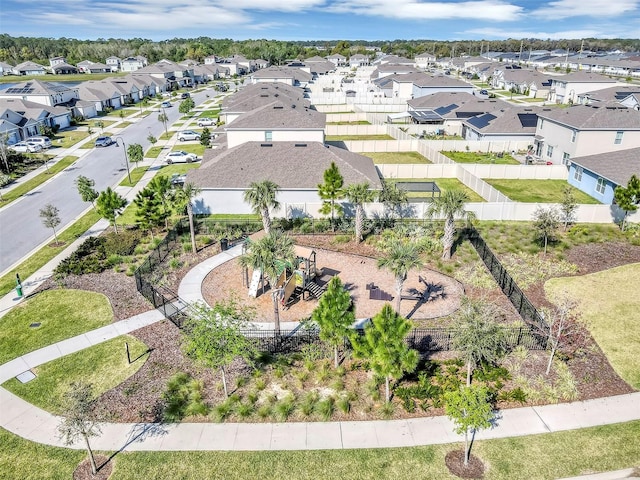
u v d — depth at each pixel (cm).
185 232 3484
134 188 4659
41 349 2216
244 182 3769
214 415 1788
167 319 2441
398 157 5759
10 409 1852
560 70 14175
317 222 3616
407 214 3762
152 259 3061
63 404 1861
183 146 6412
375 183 3819
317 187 3700
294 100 6328
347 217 3725
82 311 2520
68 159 5753
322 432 1727
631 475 1549
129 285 2789
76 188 4672
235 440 1689
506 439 1692
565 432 1725
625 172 3847
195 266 3002
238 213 3841
